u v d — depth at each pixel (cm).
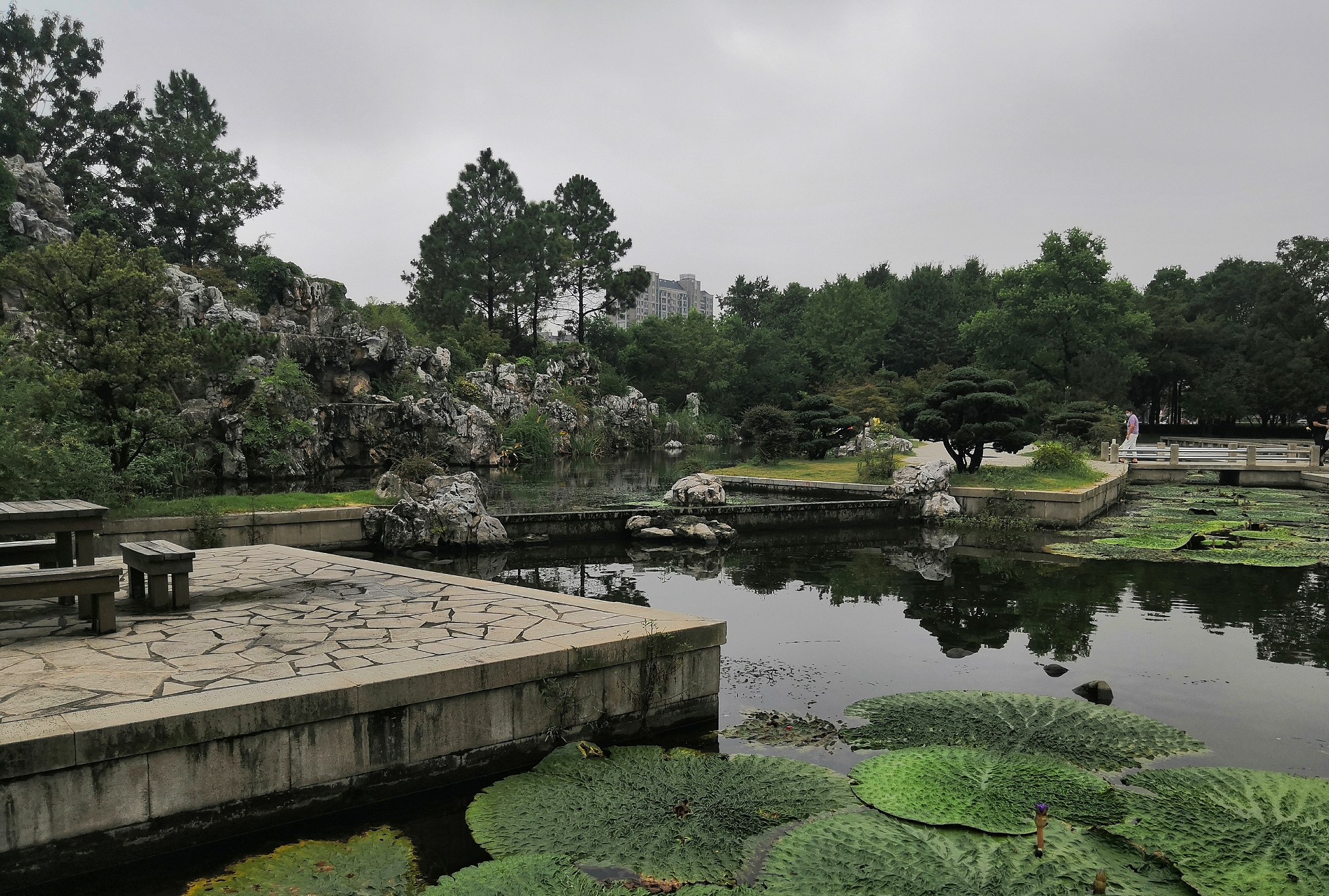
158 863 414
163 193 4341
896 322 7356
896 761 558
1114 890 385
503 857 421
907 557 1553
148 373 1505
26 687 465
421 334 4872
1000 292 5359
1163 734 619
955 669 816
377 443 3575
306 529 1494
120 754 403
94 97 4494
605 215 6494
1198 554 1541
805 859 418
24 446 1175
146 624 631
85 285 1478
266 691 459
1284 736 629
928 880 395
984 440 2277
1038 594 1193
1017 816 470
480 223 5641
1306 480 3006
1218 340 5922
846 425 3338
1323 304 5450
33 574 561
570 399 5100
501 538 1622
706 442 6022
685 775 529
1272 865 404
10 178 3369
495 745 534
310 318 3778
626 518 1784
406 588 797
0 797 375
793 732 628
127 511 1365
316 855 425
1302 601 1141
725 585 1256
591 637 596
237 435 2980
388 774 491
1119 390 4922
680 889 393
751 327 9381
